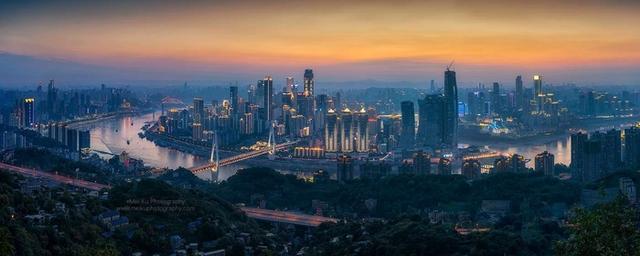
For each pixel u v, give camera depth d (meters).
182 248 123.44
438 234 122.06
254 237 134.50
